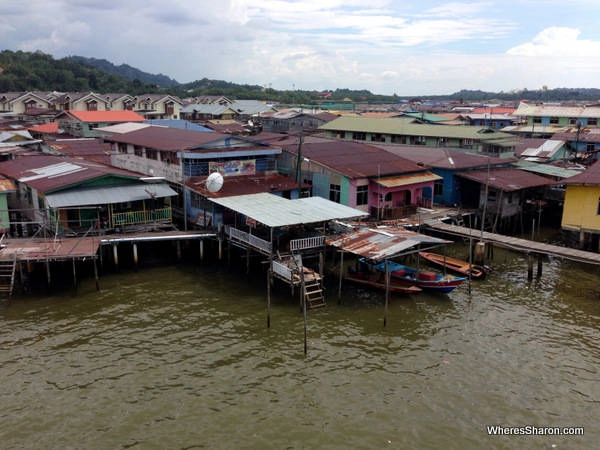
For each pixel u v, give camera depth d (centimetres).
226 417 1952
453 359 2391
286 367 2300
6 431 1845
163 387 2131
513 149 6238
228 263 3478
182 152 3850
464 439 1858
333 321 2761
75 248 3141
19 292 3019
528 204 4881
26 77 15638
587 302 3059
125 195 3566
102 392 2088
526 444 1842
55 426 1881
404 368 2309
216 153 3959
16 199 4428
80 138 7238
